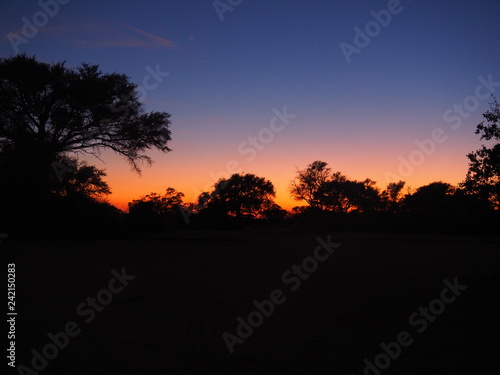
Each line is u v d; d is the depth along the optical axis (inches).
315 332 308.8
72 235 1352.1
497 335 290.2
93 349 267.9
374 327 320.2
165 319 345.1
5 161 1280.8
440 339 286.5
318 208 2755.9
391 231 2004.2
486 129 408.2
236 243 1223.5
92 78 1386.6
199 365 240.7
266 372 230.5
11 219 1279.5
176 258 811.4
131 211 1926.7
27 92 1341.0
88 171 1561.3
